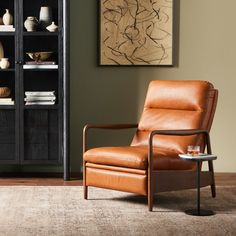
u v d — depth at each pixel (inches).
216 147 263.9
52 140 247.0
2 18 247.8
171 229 166.4
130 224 171.8
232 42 262.5
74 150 262.4
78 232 162.9
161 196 213.3
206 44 262.1
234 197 211.2
